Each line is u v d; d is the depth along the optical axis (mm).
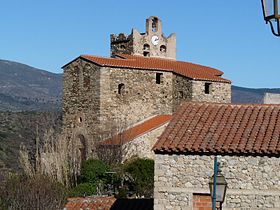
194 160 25062
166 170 25297
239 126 26656
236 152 24438
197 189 24906
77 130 63375
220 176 18203
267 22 8547
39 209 36094
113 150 55844
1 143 86188
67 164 50812
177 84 64875
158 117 62156
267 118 27203
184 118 27906
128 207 31719
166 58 74125
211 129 26578
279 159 24156
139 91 63281
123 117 62125
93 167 49438
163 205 25203
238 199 24422
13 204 36188
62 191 39031
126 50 74312
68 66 65125
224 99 65062
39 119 79125
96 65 61750
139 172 46938
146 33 73938
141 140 56844
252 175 24375
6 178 41906
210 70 69312
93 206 32719
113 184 47750
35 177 40625
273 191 24156
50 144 59969
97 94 61531
